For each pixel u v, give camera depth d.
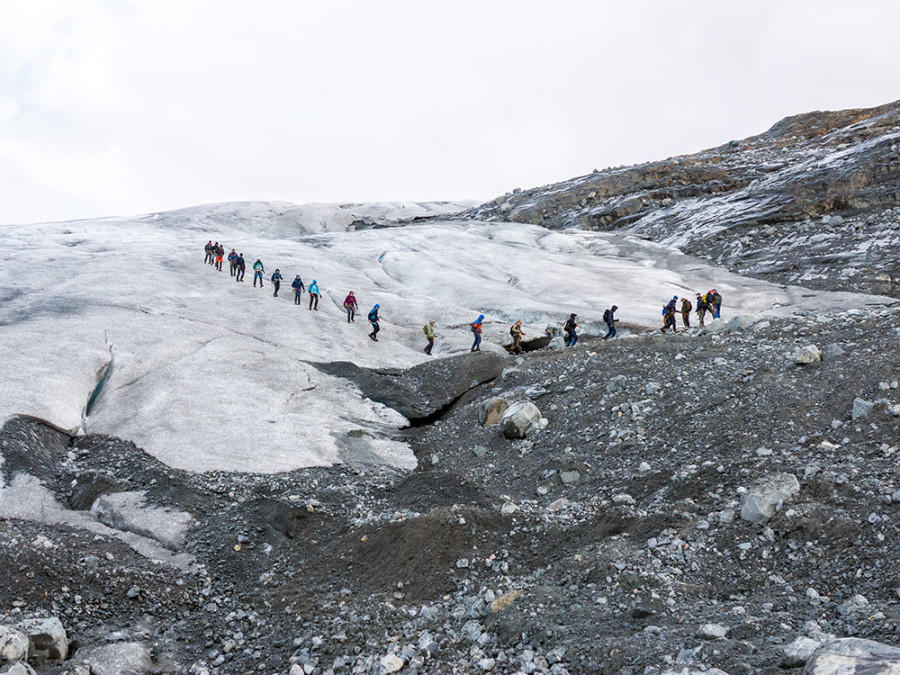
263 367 27.11
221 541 14.15
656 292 41.88
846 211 50.44
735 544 10.46
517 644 8.73
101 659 9.69
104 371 25.73
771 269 45.16
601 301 40.03
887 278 38.72
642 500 13.53
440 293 43.66
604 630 8.56
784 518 10.55
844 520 10.09
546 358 26.14
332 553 13.15
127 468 18.23
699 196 65.62
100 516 15.76
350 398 25.17
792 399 15.86
